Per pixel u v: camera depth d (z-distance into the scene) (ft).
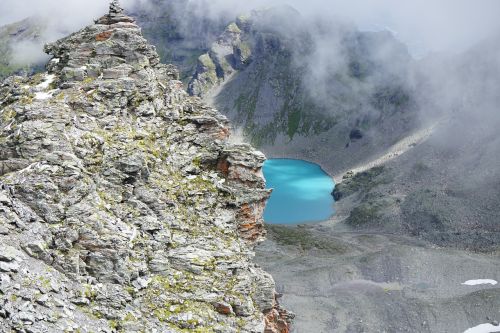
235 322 164.45
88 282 150.71
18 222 147.02
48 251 147.43
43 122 178.81
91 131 187.42
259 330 165.58
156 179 189.16
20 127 176.35
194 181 198.39
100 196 170.40
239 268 176.86
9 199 151.12
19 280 134.62
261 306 180.45
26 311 128.57
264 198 200.03
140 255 165.07
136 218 172.65
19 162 165.99
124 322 147.64
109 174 177.88
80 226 156.97
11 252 138.51
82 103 196.24
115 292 152.76
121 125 198.29
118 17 236.43
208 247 179.01
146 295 159.02
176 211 184.96
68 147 173.06
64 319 134.51
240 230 195.11
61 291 141.59
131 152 186.39
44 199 156.04
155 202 181.47
